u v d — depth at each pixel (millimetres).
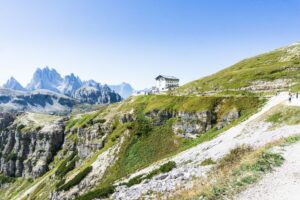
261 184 25453
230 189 26219
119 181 81375
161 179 54906
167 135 126812
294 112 56438
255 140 49406
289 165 28328
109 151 136375
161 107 141375
